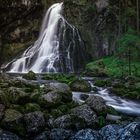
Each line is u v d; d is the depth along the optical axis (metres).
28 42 34.62
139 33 31.02
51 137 9.66
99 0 33.44
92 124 10.63
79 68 31.67
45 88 12.62
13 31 34.78
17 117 10.02
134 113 13.78
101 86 19.28
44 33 33.91
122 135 9.16
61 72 30.53
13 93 11.48
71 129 10.33
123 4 33.69
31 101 11.68
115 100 15.90
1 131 9.45
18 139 9.44
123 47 28.03
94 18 33.16
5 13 34.66
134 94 16.67
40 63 31.67
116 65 27.83
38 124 10.09
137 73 24.84
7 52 34.34
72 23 33.38
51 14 34.53
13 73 28.50
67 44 32.22
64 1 34.53
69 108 11.58
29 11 34.97
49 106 11.39
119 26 32.44
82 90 17.16
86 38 32.81
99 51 32.69
